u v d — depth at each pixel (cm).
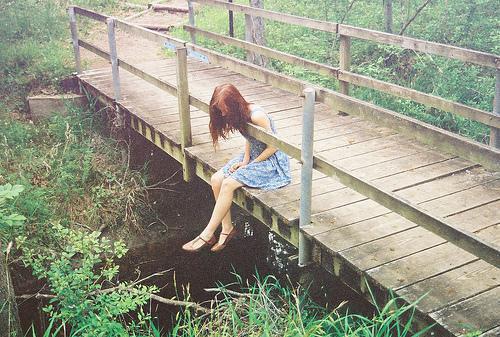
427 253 402
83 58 968
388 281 372
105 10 1237
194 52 583
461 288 364
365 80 627
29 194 667
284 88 580
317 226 439
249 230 702
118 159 764
